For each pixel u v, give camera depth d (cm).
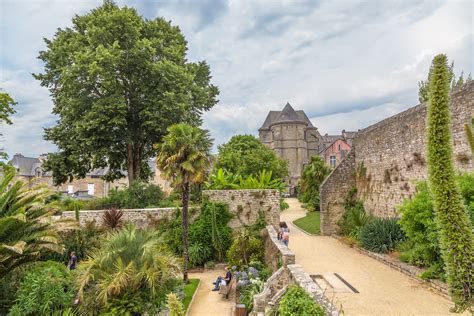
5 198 1222
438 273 1087
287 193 6575
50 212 1361
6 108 2039
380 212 1966
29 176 5816
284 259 1178
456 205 423
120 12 2577
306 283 829
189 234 2128
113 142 2648
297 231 2433
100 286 1195
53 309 1178
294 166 7312
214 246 2088
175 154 1731
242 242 1906
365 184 2177
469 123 1213
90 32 2514
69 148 2619
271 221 2220
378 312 884
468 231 422
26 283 1196
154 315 1225
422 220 1128
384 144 1928
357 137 2323
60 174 2798
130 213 2200
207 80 3412
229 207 2228
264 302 1104
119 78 2706
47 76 2850
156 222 2198
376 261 1470
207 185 2528
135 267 1262
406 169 1691
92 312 1189
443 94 427
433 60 440
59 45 2756
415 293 1030
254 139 5166
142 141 2962
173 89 2656
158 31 2952
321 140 8562
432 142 433
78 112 2559
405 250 1423
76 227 1361
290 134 7419
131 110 2794
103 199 2578
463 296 423
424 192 1179
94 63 2280
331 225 2258
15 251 1064
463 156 1238
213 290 1662
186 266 1780
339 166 2338
